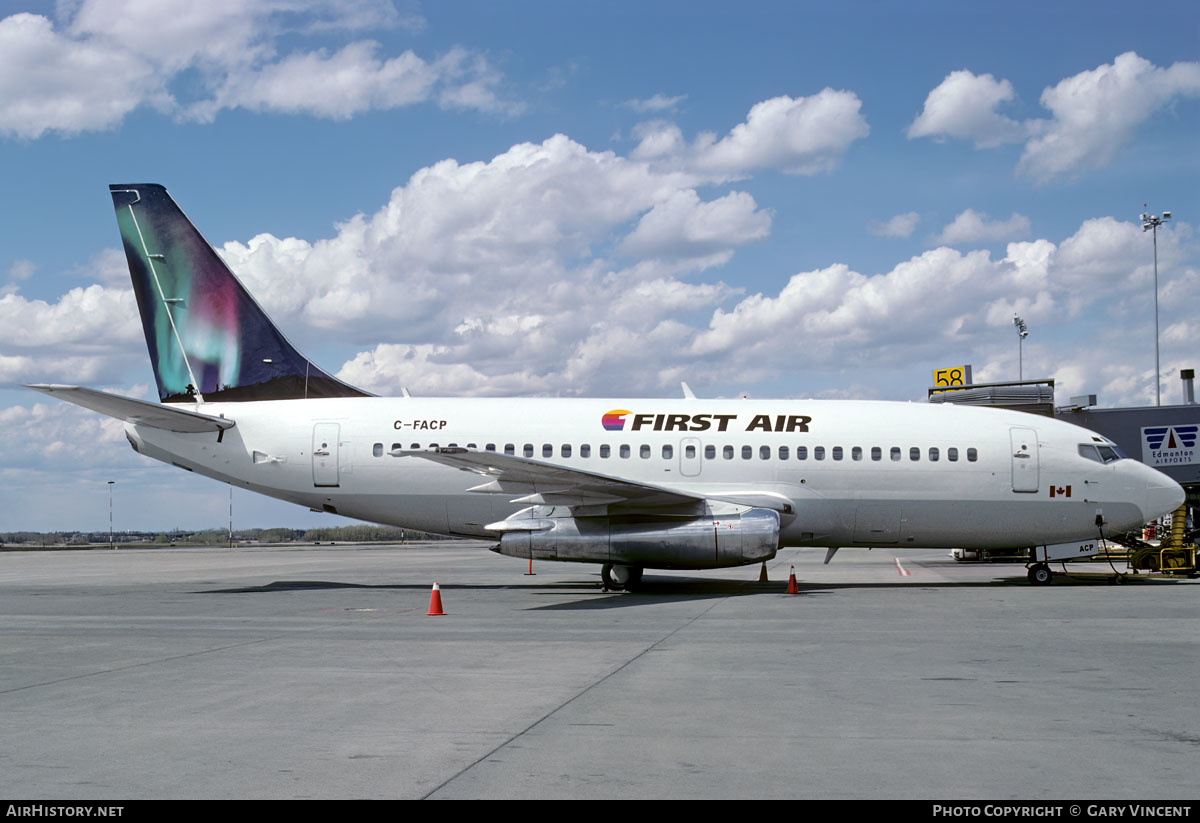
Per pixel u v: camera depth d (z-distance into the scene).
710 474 22.50
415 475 22.97
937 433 22.64
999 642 12.68
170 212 24.45
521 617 16.28
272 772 6.41
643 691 9.30
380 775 6.31
